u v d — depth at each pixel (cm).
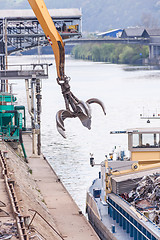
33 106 11300
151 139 6944
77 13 18000
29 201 6525
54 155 12081
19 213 4841
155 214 5725
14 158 9575
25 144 13638
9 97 11412
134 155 6950
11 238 4275
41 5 5594
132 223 5712
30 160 11281
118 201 6169
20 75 10975
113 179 6519
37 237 4647
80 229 6500
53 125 18350
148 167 6638
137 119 19062
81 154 12144
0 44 19500
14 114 11306
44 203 7700
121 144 13450
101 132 15950
